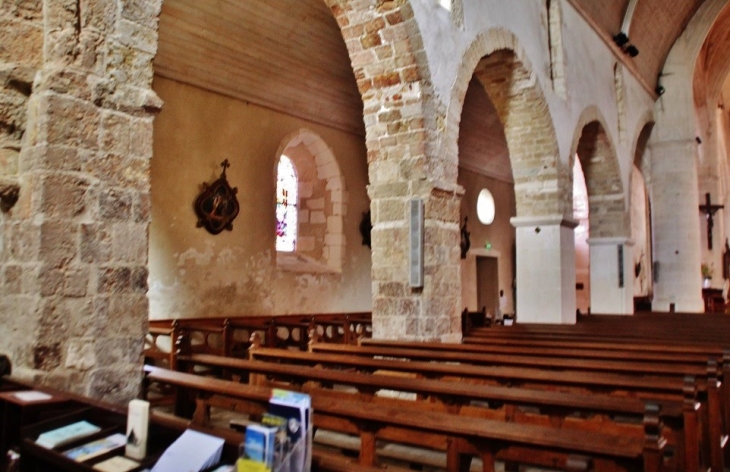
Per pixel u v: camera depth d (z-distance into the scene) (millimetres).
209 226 11320
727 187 28828
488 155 19359
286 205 14164
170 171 10797
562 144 12469
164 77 10719
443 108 8258
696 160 20875
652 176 20688
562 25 13047
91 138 4480
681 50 20391
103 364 4445
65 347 4277
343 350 7125
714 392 4840
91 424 3555
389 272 7898
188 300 11008
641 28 17969
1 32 4293
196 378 4762
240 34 10922
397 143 7914
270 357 6730
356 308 14695
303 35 11711
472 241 19141
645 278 24141
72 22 4441
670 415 3740
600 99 15391
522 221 12281
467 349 7035
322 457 2770
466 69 8938
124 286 4602
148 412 3123
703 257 24594
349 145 14711
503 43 10242
